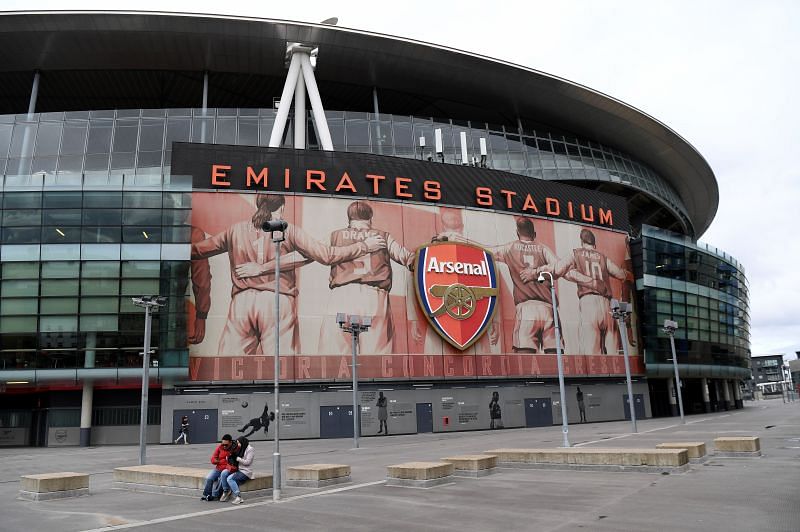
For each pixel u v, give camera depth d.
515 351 50.44
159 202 42.56
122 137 50.50
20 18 46.69
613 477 17.44
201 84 56.53
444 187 50.97
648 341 58.00
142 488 18.55
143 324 41.09
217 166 45.34
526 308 51.75
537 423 49.75
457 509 13.55
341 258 46.31
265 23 49.22
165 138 50.84
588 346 54.38
